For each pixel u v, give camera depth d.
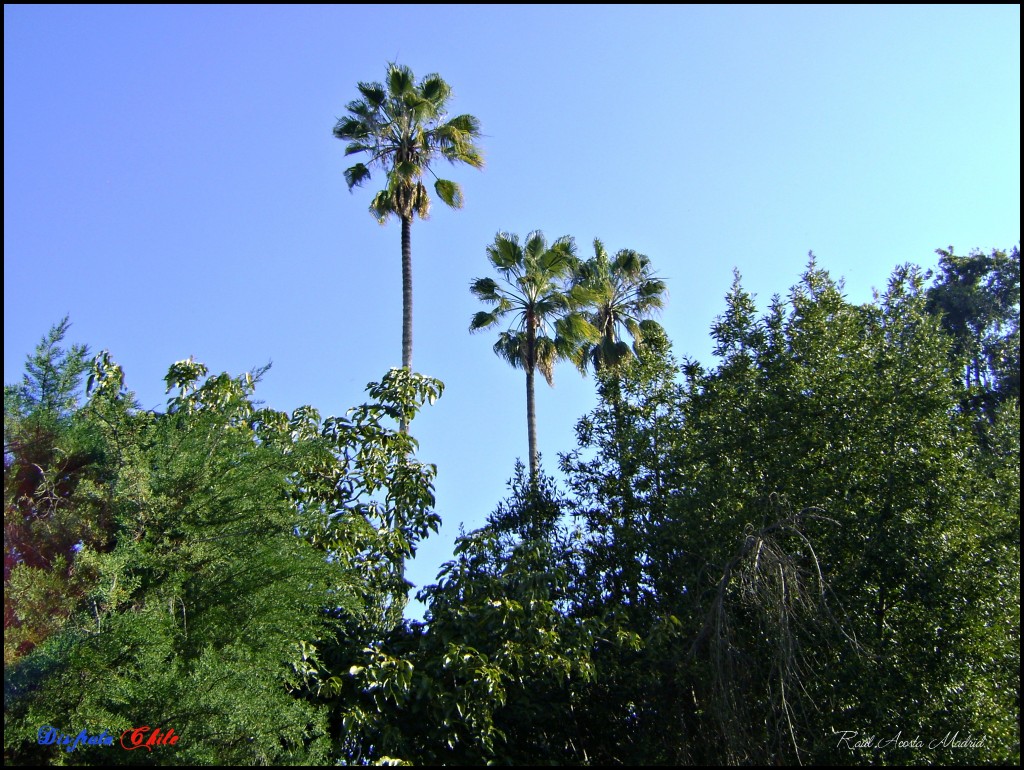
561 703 11.84
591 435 14.98
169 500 10.71
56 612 9.58
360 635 12.23
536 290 23.98
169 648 9.62
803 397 12.97
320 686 10.92
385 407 13.99
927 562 11.62
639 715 12.00
